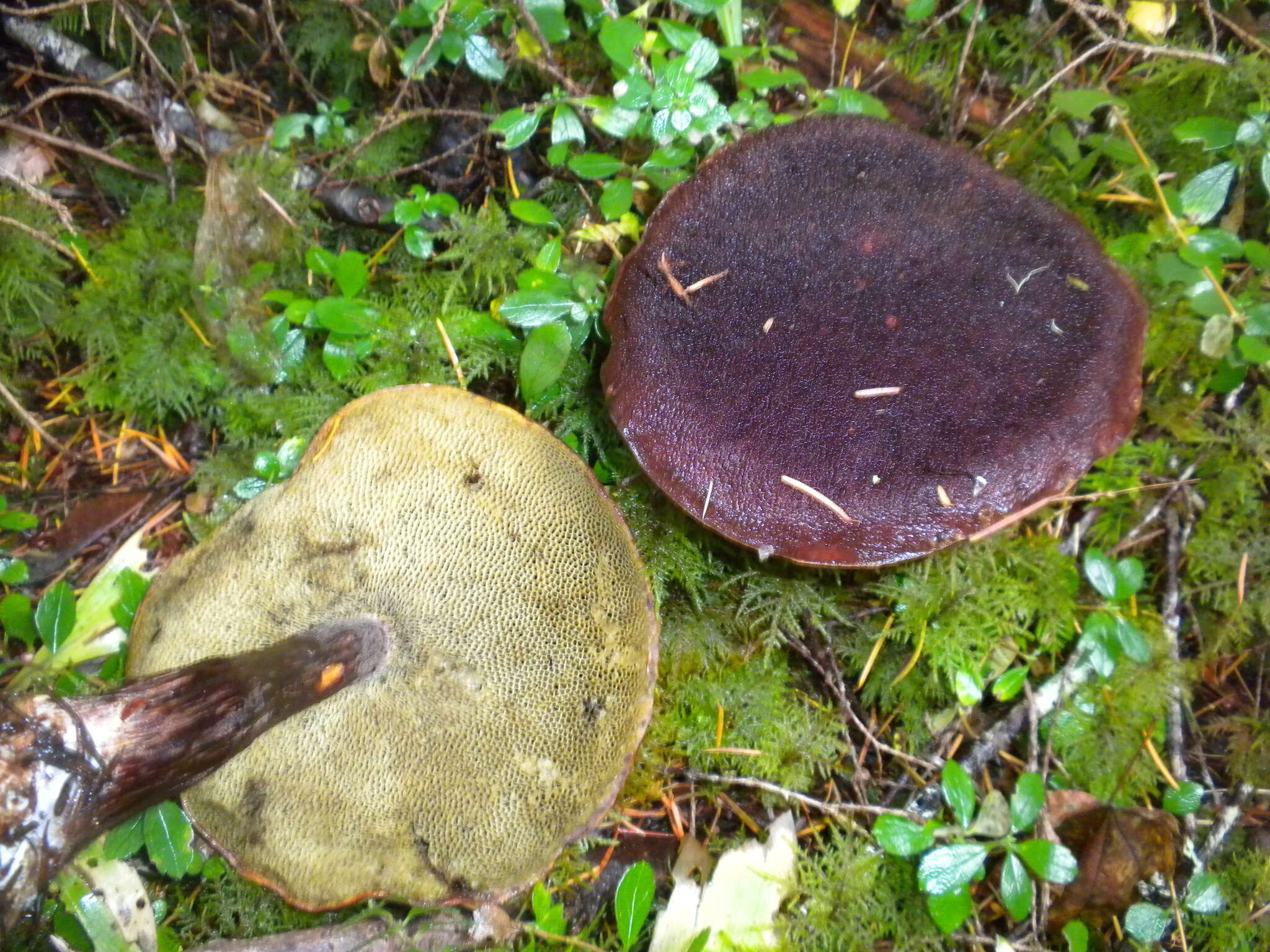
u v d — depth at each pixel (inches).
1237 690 11.8
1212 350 11.0
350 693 9.9
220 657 8.7
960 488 10.0
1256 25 12.1
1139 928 10.4
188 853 10.3
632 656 9.7
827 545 10.0
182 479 12.5
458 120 13.1
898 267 10.3
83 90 12.3
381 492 9.6
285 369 12.2
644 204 12.3
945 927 10.2
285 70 13.8
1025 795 10.5
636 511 11.6
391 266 12.9
